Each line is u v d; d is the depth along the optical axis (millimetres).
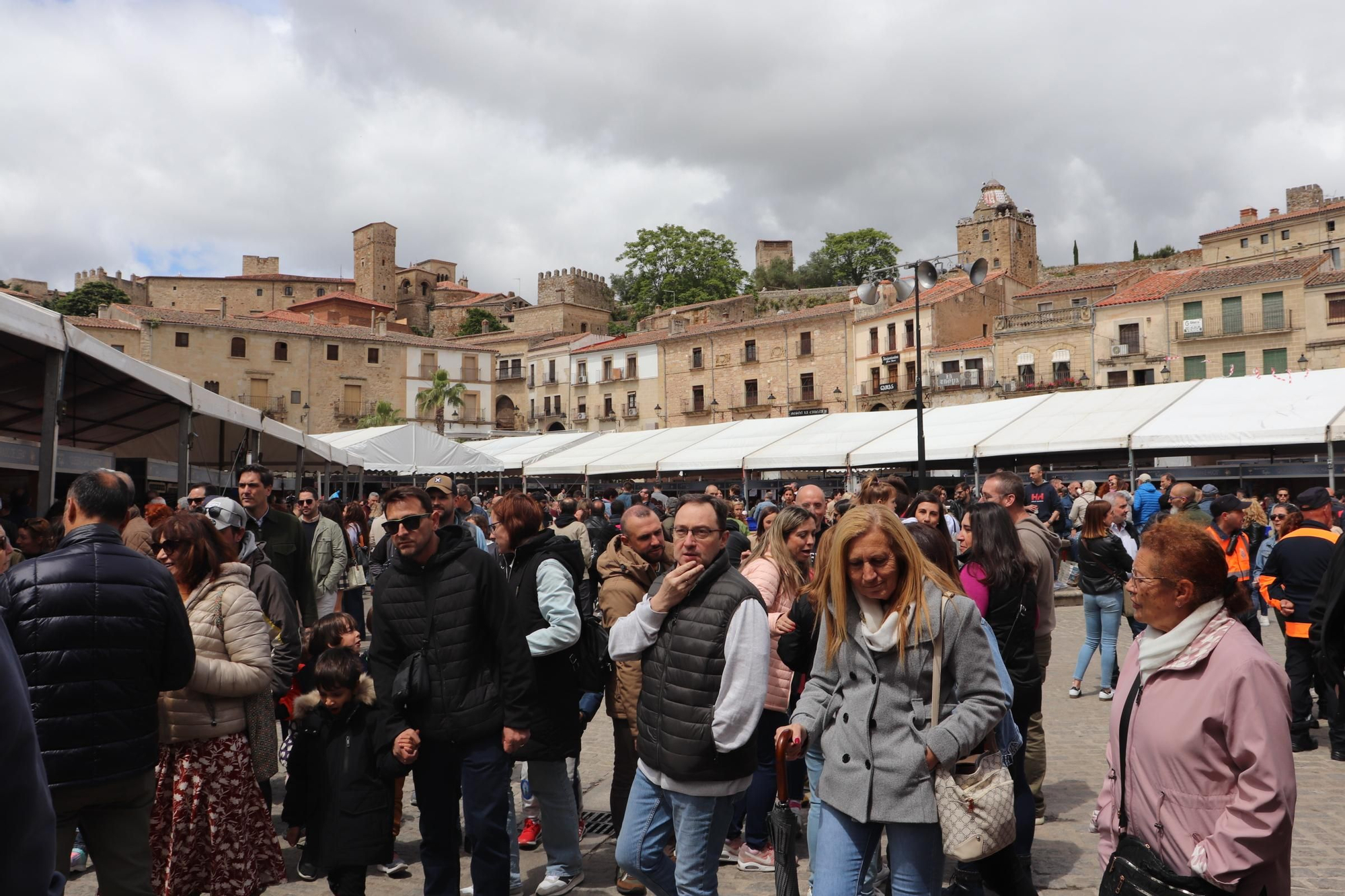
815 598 3439
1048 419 24172
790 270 92188
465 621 3988
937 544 3914
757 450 27625
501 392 72375
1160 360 45906
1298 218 61750
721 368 61031
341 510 12312
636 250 90812
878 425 27438
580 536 10781
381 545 9031
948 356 51062
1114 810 2768
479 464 24797
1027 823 4215
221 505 5145
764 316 68438
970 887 4000
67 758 3125
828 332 56719
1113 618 8508
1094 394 24984
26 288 93688
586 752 7426
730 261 90250
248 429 13555
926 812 2949
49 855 1657
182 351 57688
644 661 3646
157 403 11508
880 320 53844
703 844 3430
